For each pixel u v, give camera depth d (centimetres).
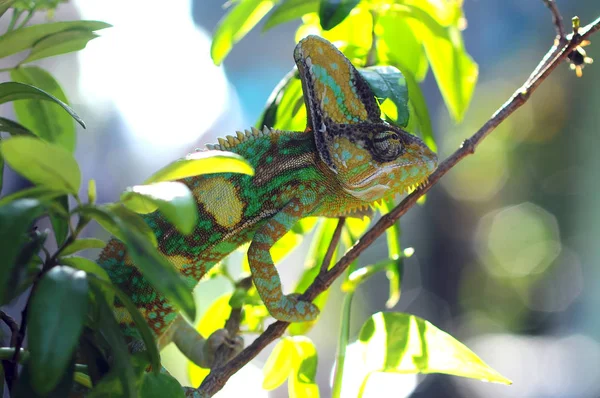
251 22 77
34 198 59
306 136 75
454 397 219
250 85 280
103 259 74
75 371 63
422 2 77
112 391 61
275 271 73
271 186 75
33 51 68
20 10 68
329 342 234
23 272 60
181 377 116
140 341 74
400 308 271
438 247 280
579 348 279
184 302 59
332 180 75
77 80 168
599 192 291
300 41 73
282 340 75
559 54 72
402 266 76
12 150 59
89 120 181
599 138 287
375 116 74
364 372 68
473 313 283
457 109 79
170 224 74
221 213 75
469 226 281
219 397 79
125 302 61
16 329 63
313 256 79
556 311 300
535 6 304
